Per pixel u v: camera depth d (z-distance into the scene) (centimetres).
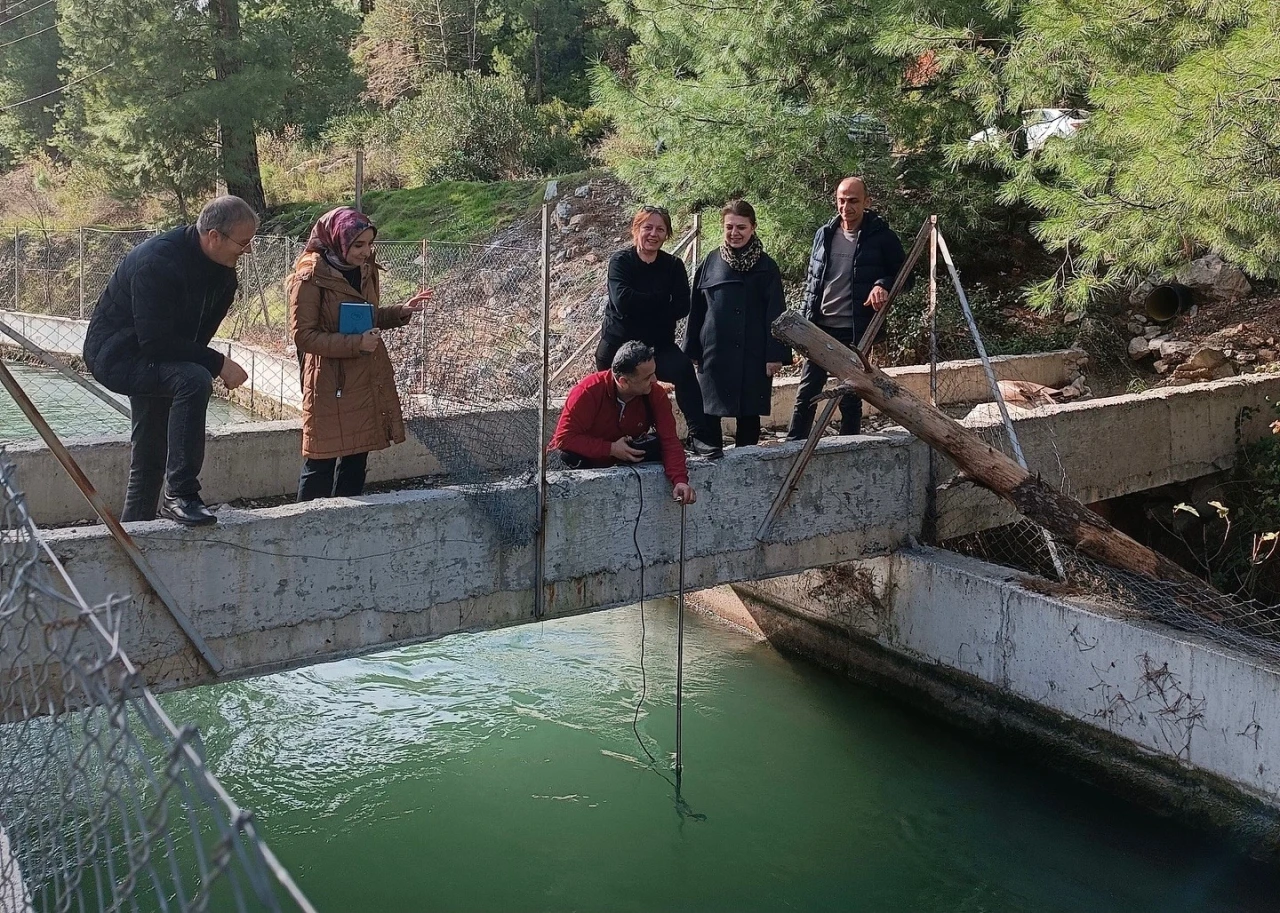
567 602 530
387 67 3017
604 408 550
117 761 185
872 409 891
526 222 1673
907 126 1134
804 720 661
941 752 627
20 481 576
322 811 543
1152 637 542
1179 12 702
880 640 691
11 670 249
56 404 1193
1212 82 583
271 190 2245
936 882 504
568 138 2250
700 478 569
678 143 1119
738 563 593
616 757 609
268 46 1994
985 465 596
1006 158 912
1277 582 748
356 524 464
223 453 647
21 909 254
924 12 1023
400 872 495
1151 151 614
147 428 453
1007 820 558
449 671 711
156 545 415
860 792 582
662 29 1163
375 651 476
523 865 505
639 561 552
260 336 1459
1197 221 655
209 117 1928
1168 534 830
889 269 660
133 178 2050
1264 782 500
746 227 600
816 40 1088
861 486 641
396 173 2208
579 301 1361
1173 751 538
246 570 439
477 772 587
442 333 607
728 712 668
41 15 2673
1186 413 797
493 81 2362
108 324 438
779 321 584
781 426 881
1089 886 502
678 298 577
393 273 1063
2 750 311
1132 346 1037
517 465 538
